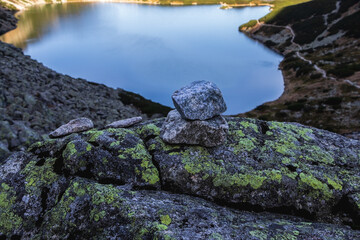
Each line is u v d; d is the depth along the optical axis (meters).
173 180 5.97
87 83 46.72
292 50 120.44
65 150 6.27
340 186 5.83
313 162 6.48
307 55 100.00
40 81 32.75
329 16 129.12
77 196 5.15
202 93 6.33
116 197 5.02
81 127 7.80
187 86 6.86
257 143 6.99
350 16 111.69
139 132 7.40
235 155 6.46
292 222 5.13
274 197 5.73
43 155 6.64
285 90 76.69
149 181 5.88
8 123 15.02
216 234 4.39
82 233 4.67
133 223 4.55
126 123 8.06
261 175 5.91
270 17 179.00
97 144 6.43
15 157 6.60
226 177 5.88
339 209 5.64
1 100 18.91
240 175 5.91
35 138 15.01
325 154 6.80
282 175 5.93
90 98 36.22
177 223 4.59
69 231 4.75
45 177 5.90
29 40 175.25
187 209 4.99
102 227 4.61
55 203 5.43
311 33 123.62
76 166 5.95
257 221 5.07
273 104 65.88
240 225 4.77
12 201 5.54
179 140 6.47
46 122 19.41
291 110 55.97
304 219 5.49
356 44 88.06
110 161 6.07
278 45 136.62
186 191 5.88
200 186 5.89
